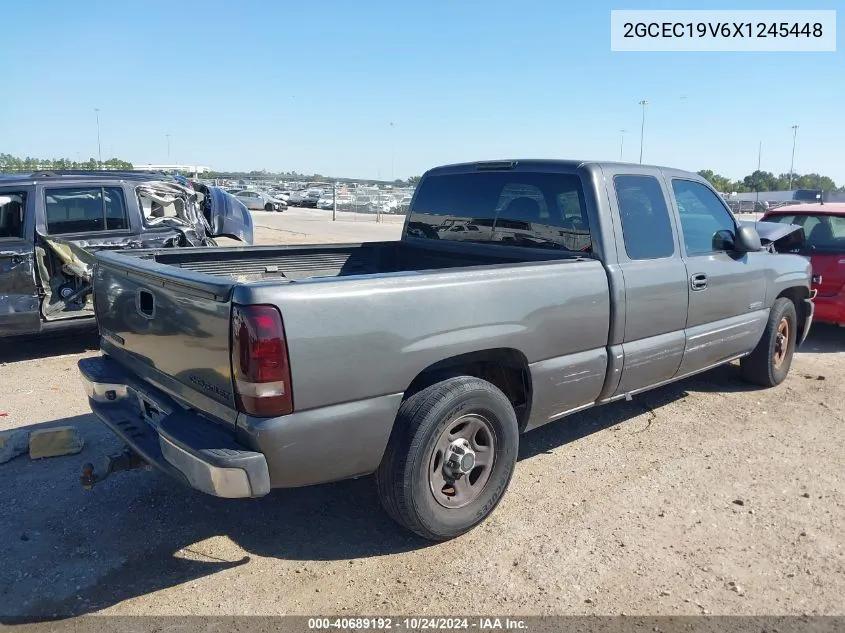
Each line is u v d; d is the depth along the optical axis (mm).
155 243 7645
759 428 5246
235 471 2797
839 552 3516
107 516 3809
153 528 3691
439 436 3359
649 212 4566
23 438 4609
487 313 3484
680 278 4648
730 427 5258
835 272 7926
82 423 5191
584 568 3338
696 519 3826
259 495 2869
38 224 6848
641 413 5555
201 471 2861
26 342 7789
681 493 4137
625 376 4355
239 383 2834
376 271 5438
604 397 4348
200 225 8391
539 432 5113
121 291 3773
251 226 9820
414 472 3271
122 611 2996
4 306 6684
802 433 5156
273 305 2789
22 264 6730
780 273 5895
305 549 3506
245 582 3215
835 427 5293
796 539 3635
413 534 3645
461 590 3158
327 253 5168
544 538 3615
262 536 3629
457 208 5070
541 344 3781
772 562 3416
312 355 2887
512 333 3604
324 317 2912
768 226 6961
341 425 3020
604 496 4090
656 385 4809
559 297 3834
